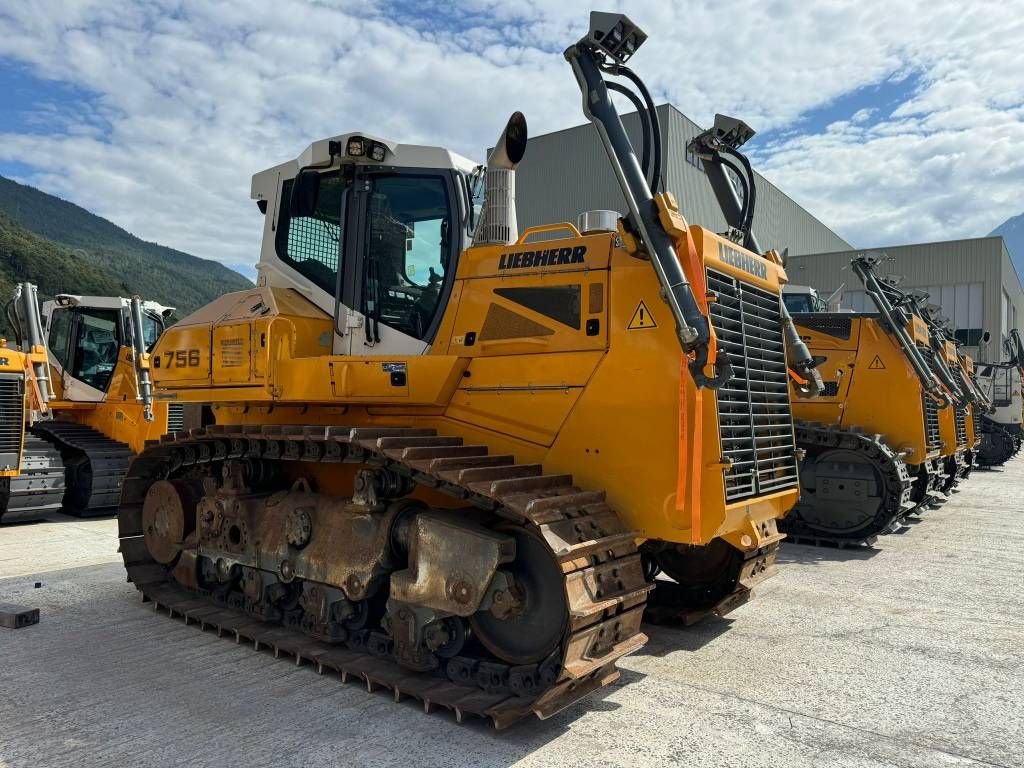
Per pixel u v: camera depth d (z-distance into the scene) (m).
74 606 5.92
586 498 3.96
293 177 5.52
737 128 5.36
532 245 4.54
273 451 4.95
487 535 3.88
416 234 5.01
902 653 4.91
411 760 3.41
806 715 3.93
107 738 3.63
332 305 5.21
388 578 4.46
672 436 3.90
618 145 3.98
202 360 5.39
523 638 3.94
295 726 3.77
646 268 4.07
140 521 6.27
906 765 3.39
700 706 4.04
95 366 11.62
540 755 3.46
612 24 3.98
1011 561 7.83
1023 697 4.19
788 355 5.25
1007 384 20.20
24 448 10.05
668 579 6.51
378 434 4.38
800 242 43.09
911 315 9.61
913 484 9.87
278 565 4.91
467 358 4.64
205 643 5.06
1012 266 41.53
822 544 8.79
